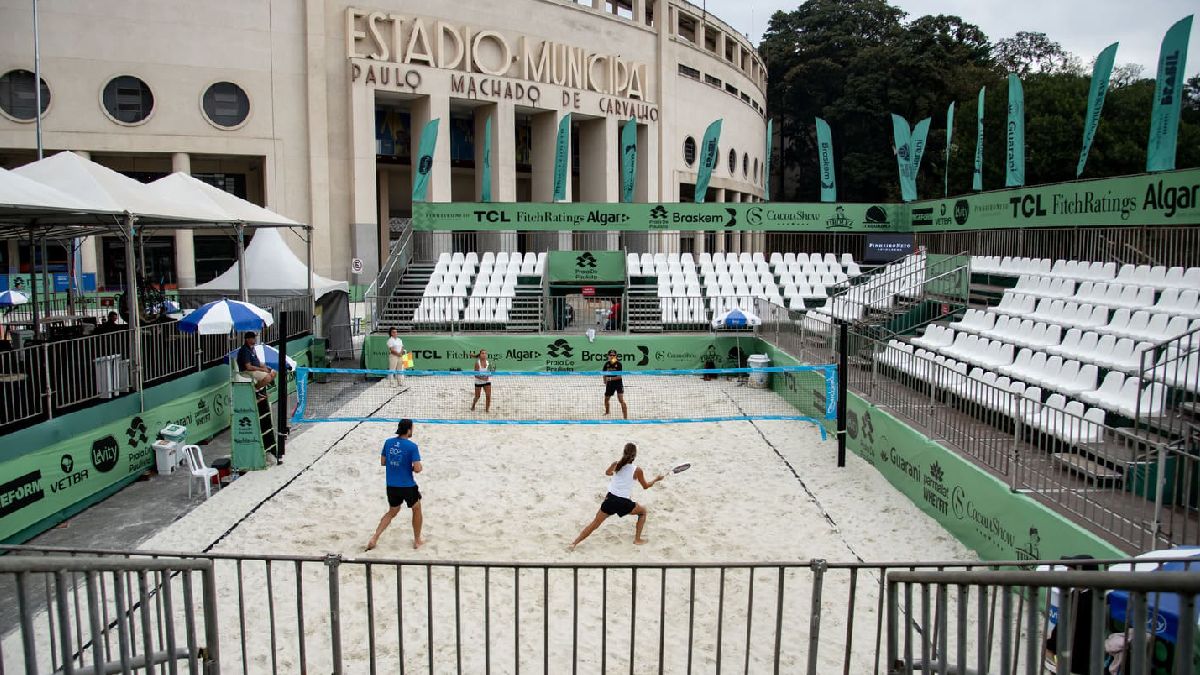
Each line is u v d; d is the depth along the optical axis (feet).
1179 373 36.78
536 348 73.51
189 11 97.55
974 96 171.01
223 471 42.91
